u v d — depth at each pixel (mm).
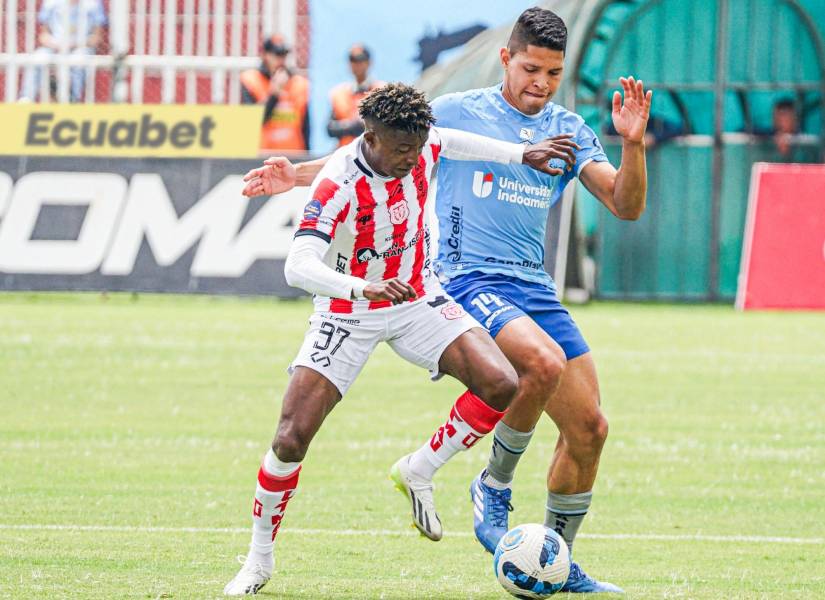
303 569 20281
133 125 60969
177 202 60094
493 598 18531
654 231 70125
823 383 42844
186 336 51562
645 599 18625
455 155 20031
